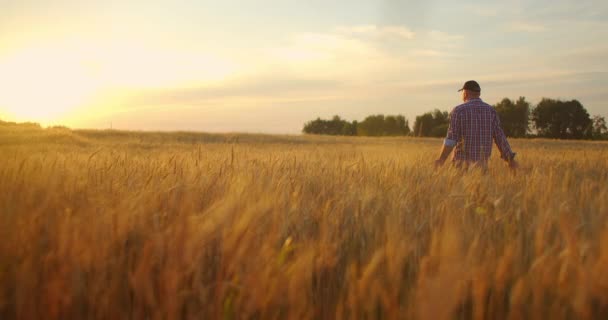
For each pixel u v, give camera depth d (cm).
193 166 353
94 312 156
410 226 204
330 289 175
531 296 157
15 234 165
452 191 278
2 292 153
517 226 209
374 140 5100
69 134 3133
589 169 500
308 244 186
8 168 245
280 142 4562
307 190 287
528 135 8906
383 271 171
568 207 221
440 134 7919
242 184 249
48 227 180
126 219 180
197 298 158
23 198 195
